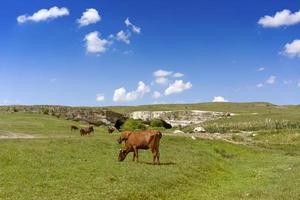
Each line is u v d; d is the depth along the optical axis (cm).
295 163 5031
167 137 6147
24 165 3216
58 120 9219
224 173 4294
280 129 10631
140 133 3869
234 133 10031
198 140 6350
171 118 15288
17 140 4478
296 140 8506
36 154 3653
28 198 2400
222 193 3225
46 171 3086
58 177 2981
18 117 9025
